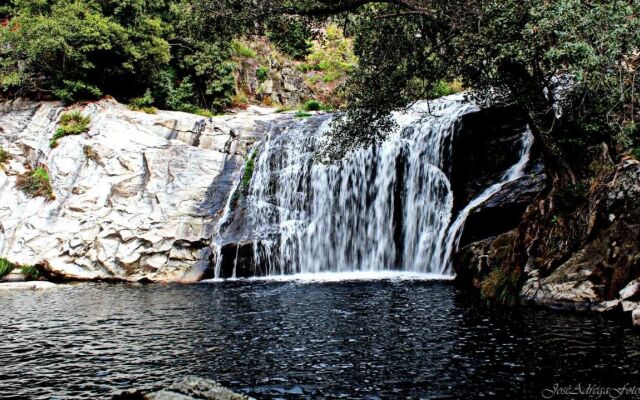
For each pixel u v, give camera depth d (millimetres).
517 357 7195
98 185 19422
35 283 16453
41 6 24359
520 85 9781
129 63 23859
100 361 7871
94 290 15320
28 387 6848
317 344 8312
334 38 35219
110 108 22500
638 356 7004
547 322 8867
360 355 7664
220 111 29141
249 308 11453
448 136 17000
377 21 11469
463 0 8633
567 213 10602
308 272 18000
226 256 17531
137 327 10039
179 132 21156
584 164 10766
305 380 6770
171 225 18266
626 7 6328
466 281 13023
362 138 13047
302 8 10141
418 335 8523
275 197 19641
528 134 15695
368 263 17984
